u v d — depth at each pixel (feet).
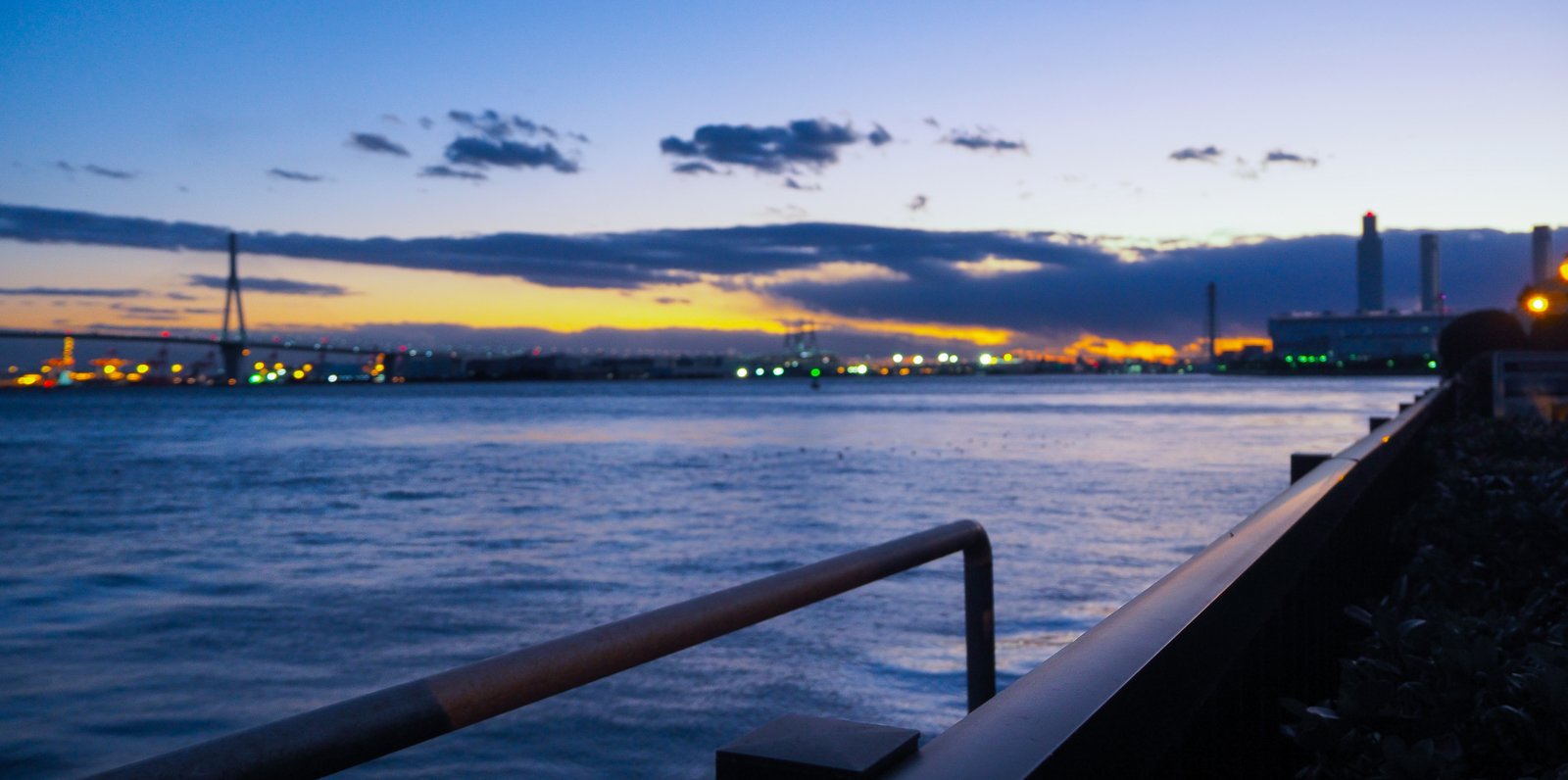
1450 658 8.17
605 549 50.62
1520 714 7.52
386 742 4.69
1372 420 32.58
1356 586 15.03
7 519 67.51
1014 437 156.66
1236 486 80.28
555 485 88.02
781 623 32.50
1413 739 8.02
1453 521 17.70
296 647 31.42
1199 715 6.66
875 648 29.76
